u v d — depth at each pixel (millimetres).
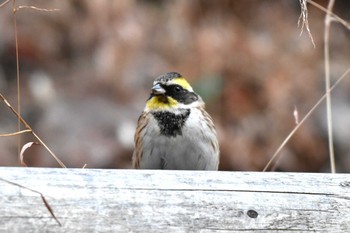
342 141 13477
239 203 5730
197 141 8742
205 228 5625
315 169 13258
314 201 5812
